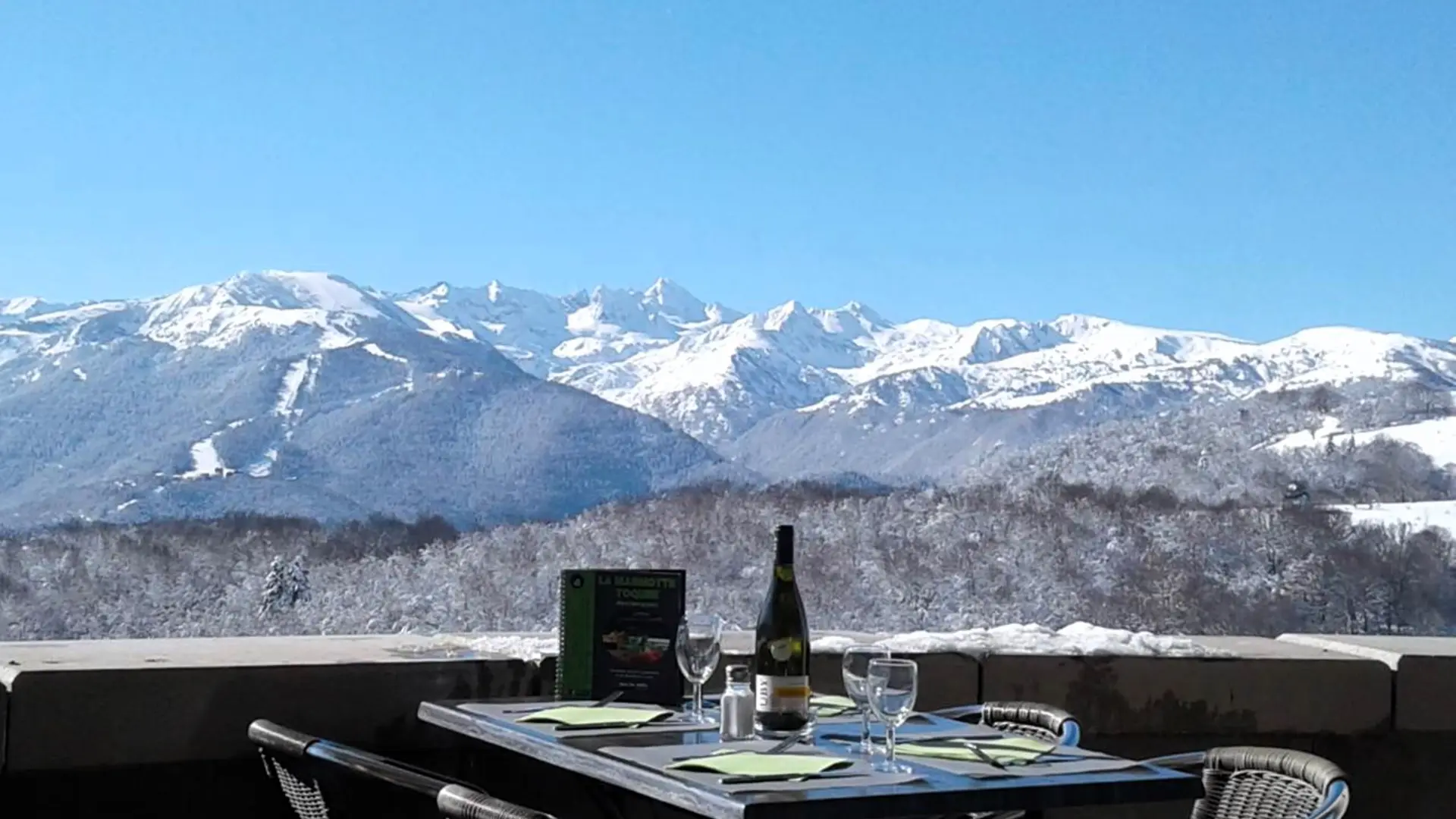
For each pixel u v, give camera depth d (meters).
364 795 2.97
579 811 3.23
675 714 2.70
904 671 2.24
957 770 2.18
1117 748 3.46
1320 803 2.24
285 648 3.23
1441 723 3.57
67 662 2.85
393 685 3.02
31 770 2.70
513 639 3.47
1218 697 3.50
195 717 2.84
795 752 2.31
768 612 2.68
